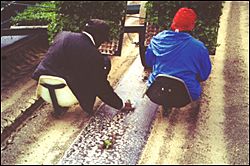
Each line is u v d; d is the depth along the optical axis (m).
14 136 4.40
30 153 4.11
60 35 4.50
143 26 5.66
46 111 4.93
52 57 4.39
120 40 5.67
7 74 5.98
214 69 6.29
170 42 4.45
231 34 8.01
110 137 4.38
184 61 4.39
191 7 5.34
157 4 5.41
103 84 4.55
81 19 5.63
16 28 6.22
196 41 4.46
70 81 4.38
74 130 4.52
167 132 4.49
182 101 4.47
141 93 5.44
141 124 4.65
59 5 5.62
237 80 5.91
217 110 5.02
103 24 4.48
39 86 4.50
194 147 4.23
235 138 4.41
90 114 4.80
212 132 4.52
